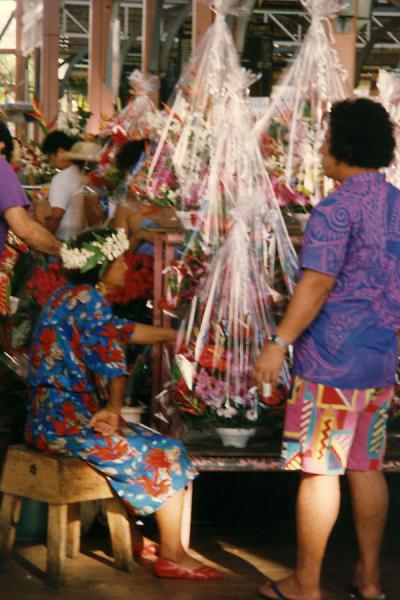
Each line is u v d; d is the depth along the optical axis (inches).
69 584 171.0
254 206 184.1
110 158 244.7
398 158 202.5
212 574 174.7
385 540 198.5
